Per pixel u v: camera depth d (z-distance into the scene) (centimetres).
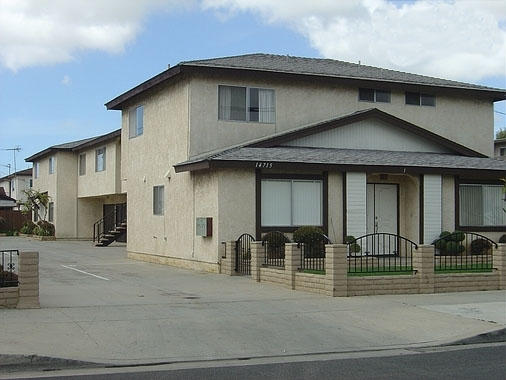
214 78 2306
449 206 2275
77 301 1441
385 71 2778
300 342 1080
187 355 989
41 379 852
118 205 4172
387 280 1555
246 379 852
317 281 1567
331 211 2127
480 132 2744
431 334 1142
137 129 2825
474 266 1892
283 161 2014
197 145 2272
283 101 2409
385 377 859
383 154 2283
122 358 962
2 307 1295
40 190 5000
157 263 2556
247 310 1334
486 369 905
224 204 2042
